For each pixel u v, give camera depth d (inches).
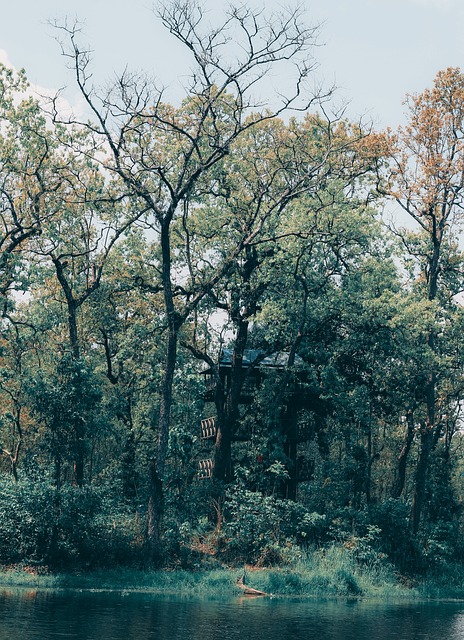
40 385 1745.8
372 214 2244.1
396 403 2327.8
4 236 2101.4
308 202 2151.8
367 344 2251.5
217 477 2295.8
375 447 2940.5
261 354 2316.7
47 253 2143.2
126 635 1009.5
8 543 1720.0
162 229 1872.5
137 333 2272.4
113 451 2593.5
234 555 1876.2
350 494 2405.3
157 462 1844.2
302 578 1734.7
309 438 2400.3
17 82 2106.3
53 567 1681.8
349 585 1772.9
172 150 2170.3
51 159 2165.4
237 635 1058.1
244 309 2320.4
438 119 2149.4
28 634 987.3
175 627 1101.1
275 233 2148.1
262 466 2201.0
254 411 2329.0
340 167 2203.5
